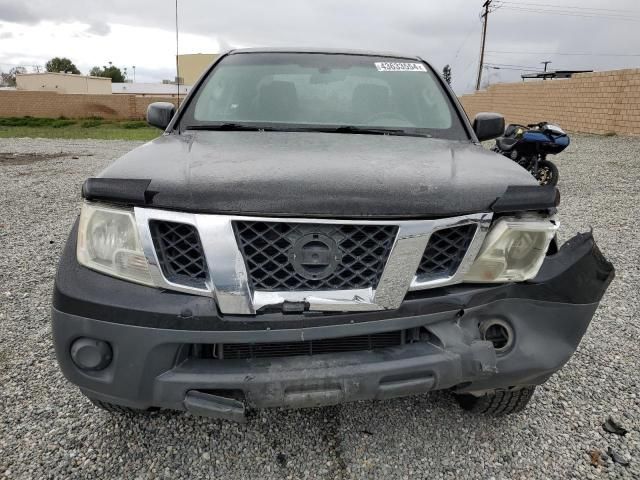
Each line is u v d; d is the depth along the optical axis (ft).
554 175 24.06
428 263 5.80
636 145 44.27
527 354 6.03
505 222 5.85
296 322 5.48
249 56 10.68
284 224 5.43
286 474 6.76
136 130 86.74
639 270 14.32
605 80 54.13
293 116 9.12
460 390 6.42
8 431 7.49
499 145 25.18
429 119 9.38
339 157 6.83
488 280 5.92
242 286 5.41
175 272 5.64
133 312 5.50
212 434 7.49
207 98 9.58
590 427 7.72
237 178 5.75
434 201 5.64
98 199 5.75
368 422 7.78
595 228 18.75
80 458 6.98
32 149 45.44
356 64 10.50
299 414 7.94
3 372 9.05
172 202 5.48
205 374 5.57
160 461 6.96
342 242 5.51
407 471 6.82
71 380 5.89
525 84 70.08
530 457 7.09
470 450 7.22
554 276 6.15
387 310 5.62
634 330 10.78
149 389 5.67
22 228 18.65
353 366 5.65
